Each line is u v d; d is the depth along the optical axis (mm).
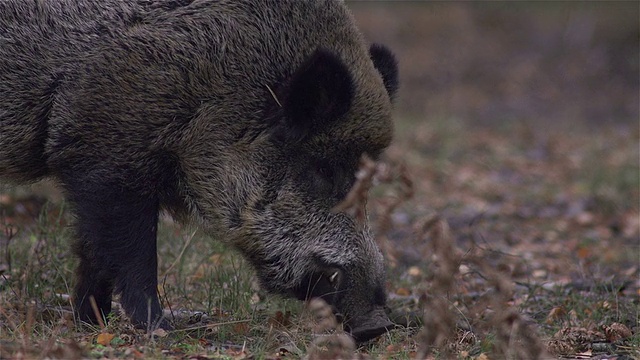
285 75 12117
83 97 11820
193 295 14320
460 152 35719
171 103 11820
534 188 29297
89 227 12055
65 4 12133
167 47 11805
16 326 11289
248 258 12445
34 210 18172
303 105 11656
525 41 59719
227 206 12156
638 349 12211
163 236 16672
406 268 17766
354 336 11500
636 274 18359
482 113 47406
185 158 12086
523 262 18609
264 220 12109
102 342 11328
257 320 12969
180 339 11672
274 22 12172
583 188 29062
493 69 55750
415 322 13477
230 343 11945
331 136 11938
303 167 12094
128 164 11906
